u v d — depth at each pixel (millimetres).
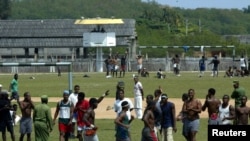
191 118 48188
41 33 193000
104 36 163000
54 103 84125
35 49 191250
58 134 58031
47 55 190500
